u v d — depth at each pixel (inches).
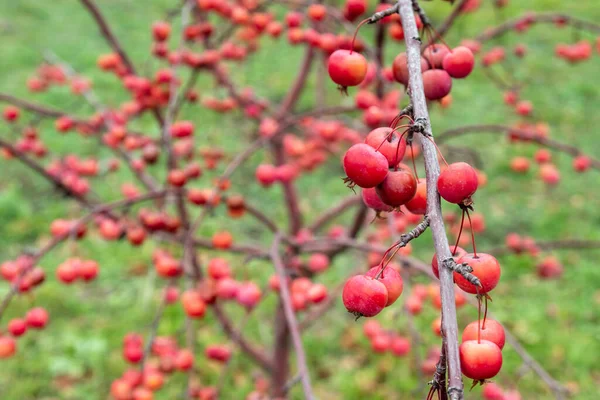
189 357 50.8
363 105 45.1
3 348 46.3
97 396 83.1
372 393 83.7
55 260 107.3
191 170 51.2
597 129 150.6
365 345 91.0
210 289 48.4
